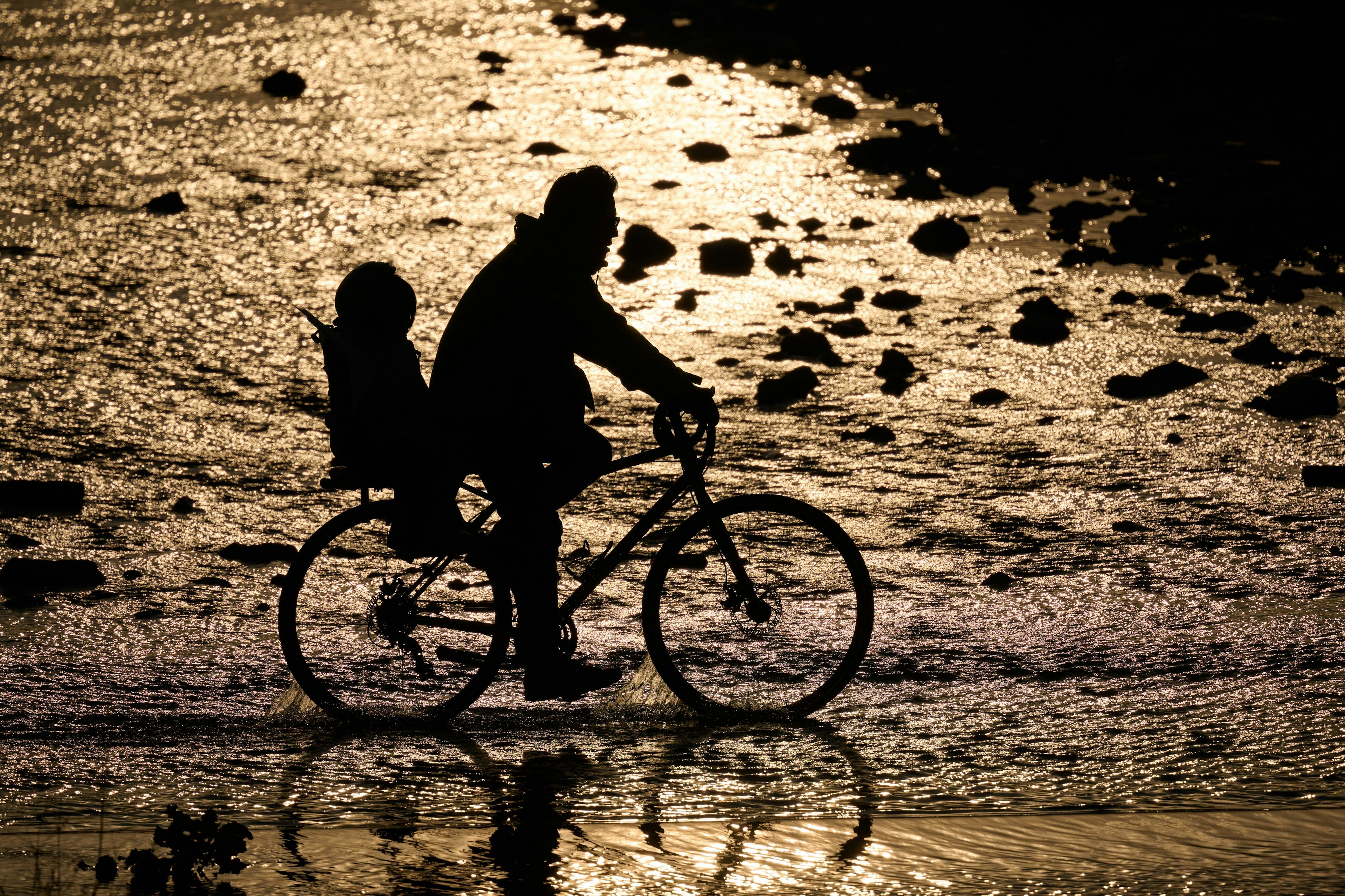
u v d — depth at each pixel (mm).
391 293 19859
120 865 15242
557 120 59812
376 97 62938
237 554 25906
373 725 20203
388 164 53875
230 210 48562
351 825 16453
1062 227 48094
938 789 17703
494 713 20875
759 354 37844
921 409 34062
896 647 22812
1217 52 68000
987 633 23297
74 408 33188
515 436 19922
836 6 78562
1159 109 61281
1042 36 72438
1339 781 17812
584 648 22625
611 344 19875
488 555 20656
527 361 19781
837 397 34781
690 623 23750
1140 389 34938
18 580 24359
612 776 18156
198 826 14734
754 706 20750
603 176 19656
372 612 20984
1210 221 48000
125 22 75875
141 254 44438
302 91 63344
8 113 59406
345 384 19672
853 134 58156
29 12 77812
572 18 77562
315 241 45812
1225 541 26922
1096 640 22922
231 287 41875
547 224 19688
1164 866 15469
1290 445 31703
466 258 44156
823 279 43562
